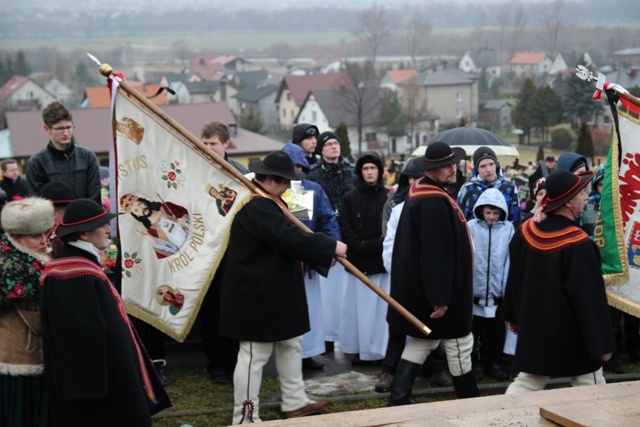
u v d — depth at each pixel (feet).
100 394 14.47
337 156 25.88
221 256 19.49
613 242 21.35
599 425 12.35
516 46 267.18
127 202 19.97
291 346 19.06
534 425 12.97
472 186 23.71
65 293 14.60
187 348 24.23
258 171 18.65
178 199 19.72
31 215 15.14
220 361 22.04
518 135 161.48
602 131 140.67
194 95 327.47
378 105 230.89
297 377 19.24
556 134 150.41
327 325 24.80
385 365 21.57
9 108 208.13
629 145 21.06
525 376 18.43
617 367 23.34
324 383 22.40
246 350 18.51
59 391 14.79
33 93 216.74
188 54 422.82
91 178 21.67
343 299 23.95
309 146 26.86
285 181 18.86
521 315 18.10
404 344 21.54
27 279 15.19
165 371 22.70
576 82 154.81
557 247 17.60
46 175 21.13
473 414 13.60
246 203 18.56
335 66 359.46
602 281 17.49
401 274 19.56
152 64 361.51
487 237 22.35
